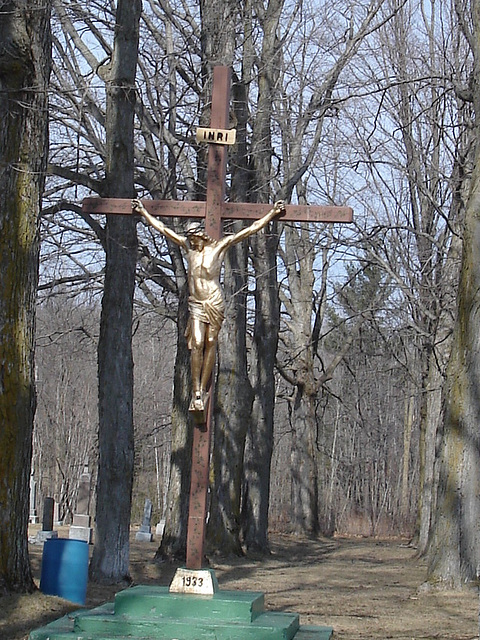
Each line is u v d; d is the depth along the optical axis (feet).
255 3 75.00
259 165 74.95
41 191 38.78
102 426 51.08
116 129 51.75
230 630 28.81
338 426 183.32
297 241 108.68
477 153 49.90
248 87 74.28
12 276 37.22
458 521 48.32
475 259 49.06
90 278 68.08
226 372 78.18
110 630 29.55
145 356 166.50
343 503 178.40
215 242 32.37
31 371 37.63
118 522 50.16
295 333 117.70
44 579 39.47
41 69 38.47
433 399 84.89
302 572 68.08
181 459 66.85
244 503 89.15
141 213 33.45
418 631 37.01
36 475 161.38
